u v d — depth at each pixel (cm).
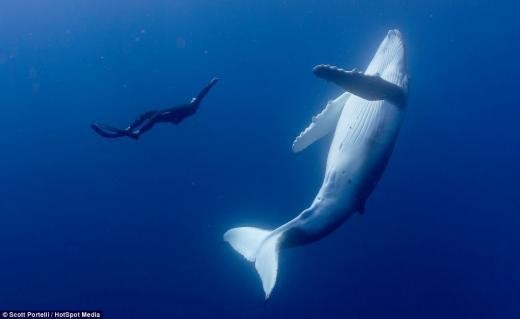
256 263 780
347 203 770
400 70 819
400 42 855
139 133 803
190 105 817
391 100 741
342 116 861
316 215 777
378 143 755
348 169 768
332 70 666
